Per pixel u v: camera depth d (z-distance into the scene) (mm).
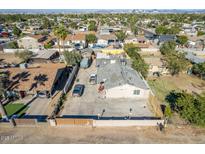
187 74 45156
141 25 145500
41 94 33188
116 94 32938
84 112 28953
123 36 79312
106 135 24016
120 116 27922
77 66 48344
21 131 24766
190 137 23578
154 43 80688
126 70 38750
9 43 69312
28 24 147875
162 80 41406
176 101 27203
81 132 24562
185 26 129875
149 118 27406
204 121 23766
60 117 27484
